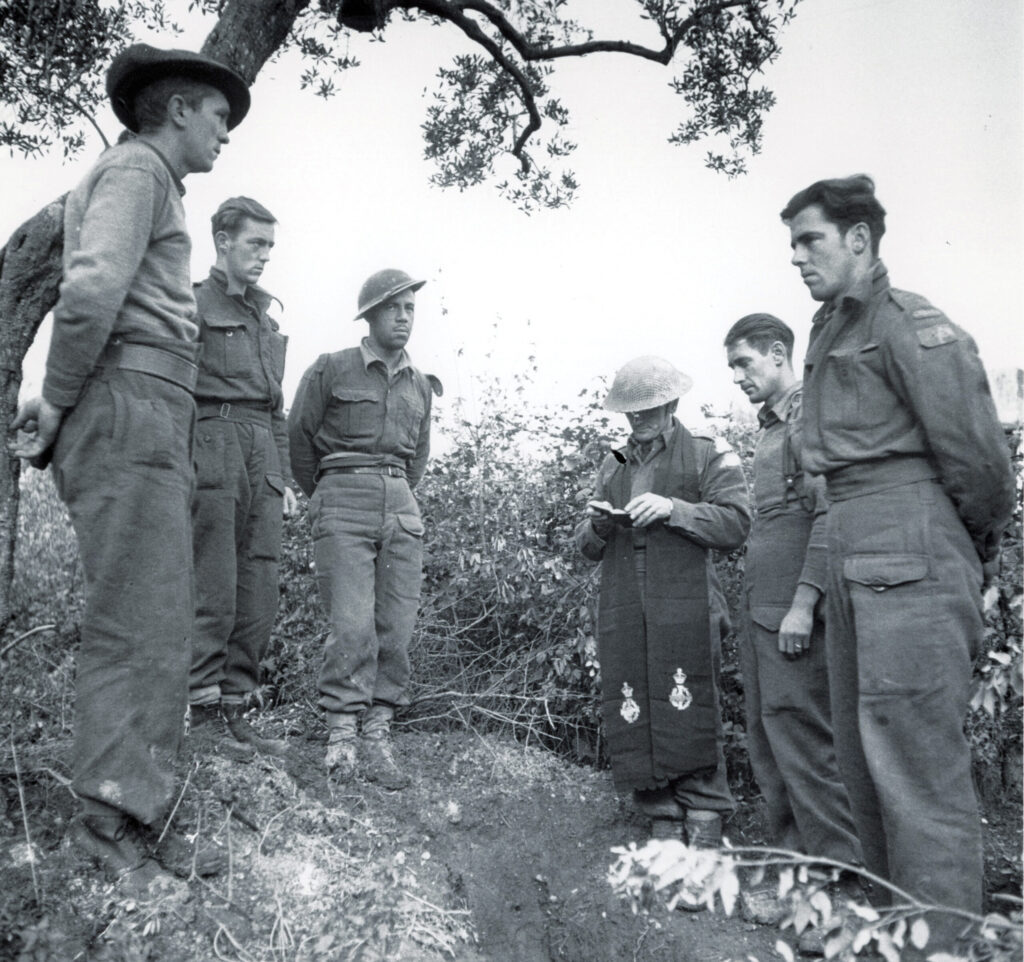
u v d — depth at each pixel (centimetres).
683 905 326
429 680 478
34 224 285
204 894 270
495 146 576
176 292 284
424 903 293
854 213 280
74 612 442
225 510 363
